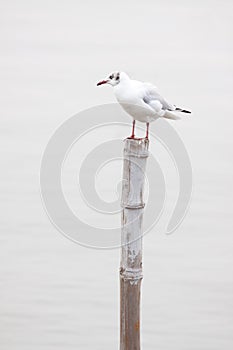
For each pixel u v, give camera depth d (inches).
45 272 586.9
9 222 667.4
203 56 1462.8
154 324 520.4
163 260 608.4
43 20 1921.8
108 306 542.0
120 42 1632.6
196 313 531.5
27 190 736.3
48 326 515.2
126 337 310.2
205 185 745.6
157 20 1900.8
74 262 604.7
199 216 677.3
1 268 592.4
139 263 306.7
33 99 1096.2
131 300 307.9
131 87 354.0
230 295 556.4
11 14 2006.6
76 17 1962.4
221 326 518.0
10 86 1194.6
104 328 515.8
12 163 808.3
